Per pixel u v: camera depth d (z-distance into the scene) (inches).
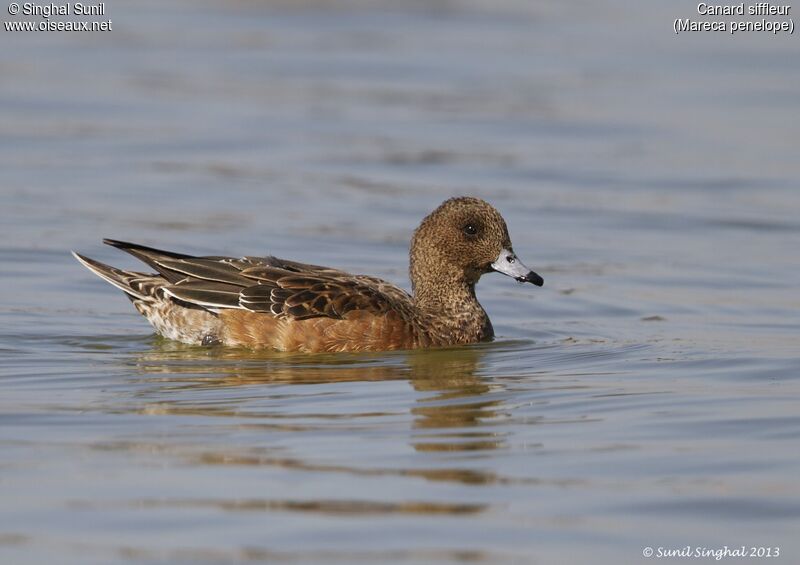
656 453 412.5
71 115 1024.9
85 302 637.3
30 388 486.9
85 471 391.5
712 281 689.0
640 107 1087.0
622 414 457.7
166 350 555.8
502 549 340.5
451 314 578.6
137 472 390.9
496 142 987.9
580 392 488.7
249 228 765.9
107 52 1230.9
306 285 559.8
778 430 435.8
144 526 351.3
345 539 345.1
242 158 928.9
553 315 636.1
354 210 814.5
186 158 922.7
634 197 856.9
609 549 341.7
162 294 572.1
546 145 981.8
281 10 1427.2
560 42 1306.6
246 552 335.9
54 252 711.7
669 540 346.3
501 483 386.3
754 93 1127.0
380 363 535.8
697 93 1128.8
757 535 350.3
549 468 399.5
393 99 1105.4
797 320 615.2
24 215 774.5
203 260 574.2
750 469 397.7
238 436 427.2
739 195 863.1
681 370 524.4
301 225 777.6
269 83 1144.8
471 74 1184.2
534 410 463.5
